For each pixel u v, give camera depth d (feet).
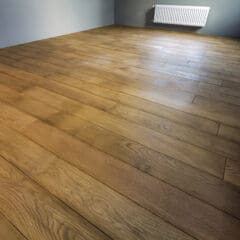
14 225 2.66
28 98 5.49
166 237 2.55
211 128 4.48
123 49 9.84
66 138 4.11
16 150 3.79
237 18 11.91
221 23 12.42
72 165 3.51
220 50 9.94
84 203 2.92
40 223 2.68
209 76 7.08
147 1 13.94
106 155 3.72
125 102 5.40
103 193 3.06
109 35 12.60
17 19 9.91
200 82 6.63
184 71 7.44
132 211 2.83
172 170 3.44
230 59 8.71
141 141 4.07
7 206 2.87
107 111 5.00
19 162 3.55
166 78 6.86
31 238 2.53
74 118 4.72
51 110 4.99
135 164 3.54
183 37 12.35
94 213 2.80
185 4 12.80
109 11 15.24
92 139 4.10
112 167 3.48
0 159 3.60
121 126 4.49
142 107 5.20
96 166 3.50
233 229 2.63
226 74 7.25
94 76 6.90
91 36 12.26
